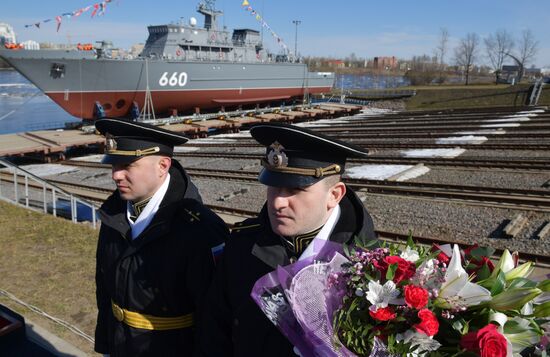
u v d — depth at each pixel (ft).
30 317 16.42
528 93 152.35
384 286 5.19
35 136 78.54
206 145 73.46
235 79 119.14
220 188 42.14
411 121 94.17
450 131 71.46
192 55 113.91
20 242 24.36
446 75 264.93
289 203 6.30
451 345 5.18
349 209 6.94
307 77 147.64
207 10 117.80
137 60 94.53
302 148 6.30
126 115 101.71
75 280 20.04
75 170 59.82
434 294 5.10
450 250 6.04
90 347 14.67
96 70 89.61
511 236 25.64
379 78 346.95
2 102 170.91
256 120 107.86
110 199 9.61
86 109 92.84
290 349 6.37
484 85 189.57
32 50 84.17
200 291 8.20
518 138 58.85
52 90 87.20
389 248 5.81
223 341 7.37
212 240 8.47
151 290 8.45
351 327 5.21
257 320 6.61
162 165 8.86
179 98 107.04
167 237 8.47
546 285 5.22
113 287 8.96
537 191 32.12
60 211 36.09
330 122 109.29
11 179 50.78
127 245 8.96
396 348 4.99
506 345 4.63
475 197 32.19
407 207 32.12
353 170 45.29
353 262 5.64
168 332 8.58
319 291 5.52
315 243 6.32
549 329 5.37
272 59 147.13
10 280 19.85
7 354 12.00
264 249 6.73
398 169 44.01
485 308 5.10
